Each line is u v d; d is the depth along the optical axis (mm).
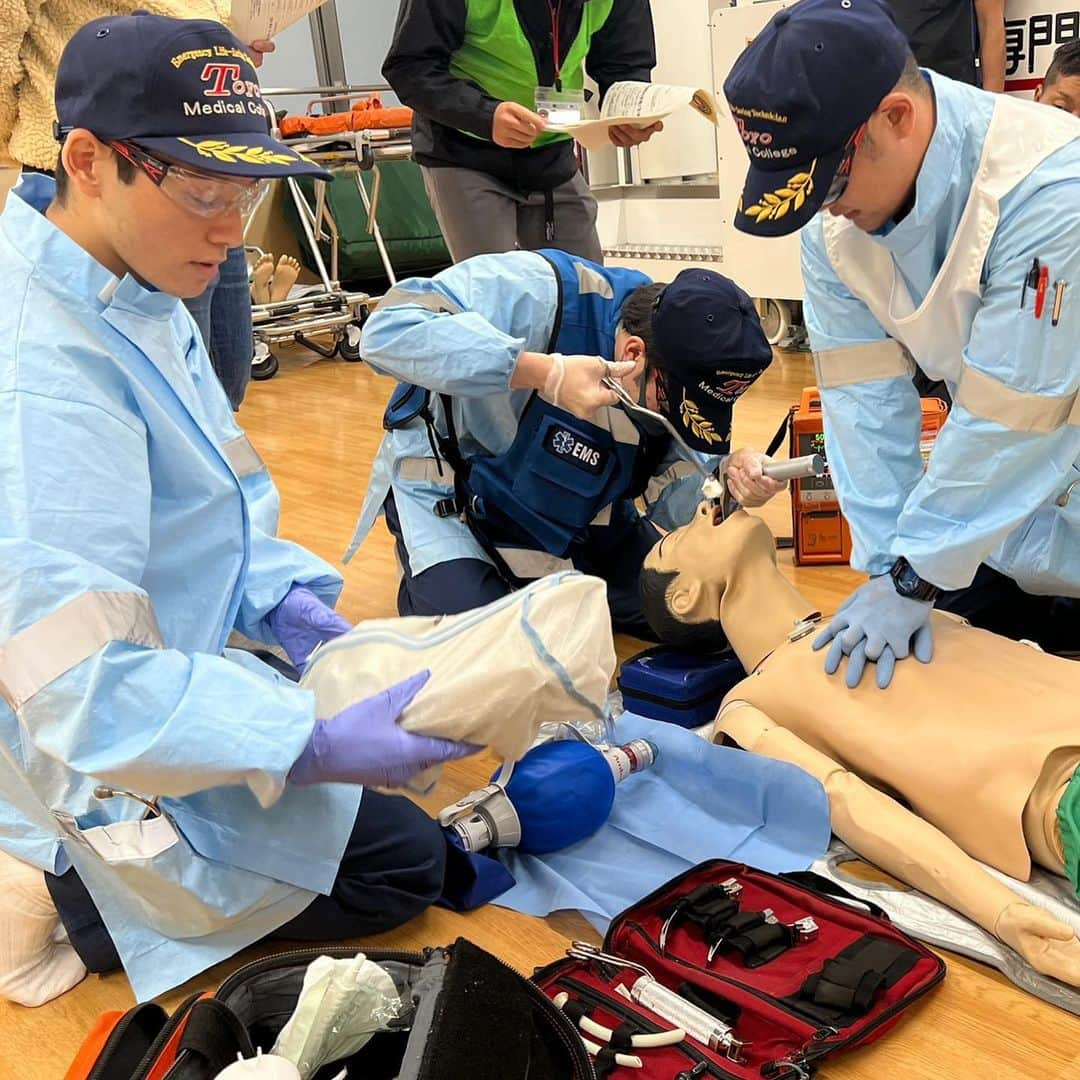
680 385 1700
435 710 1095
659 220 4773
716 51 4141
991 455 1459
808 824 1504
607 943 1341
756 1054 1184
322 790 1352
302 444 3715
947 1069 1172
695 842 1557
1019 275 1388
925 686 1479
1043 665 1468
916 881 1398
